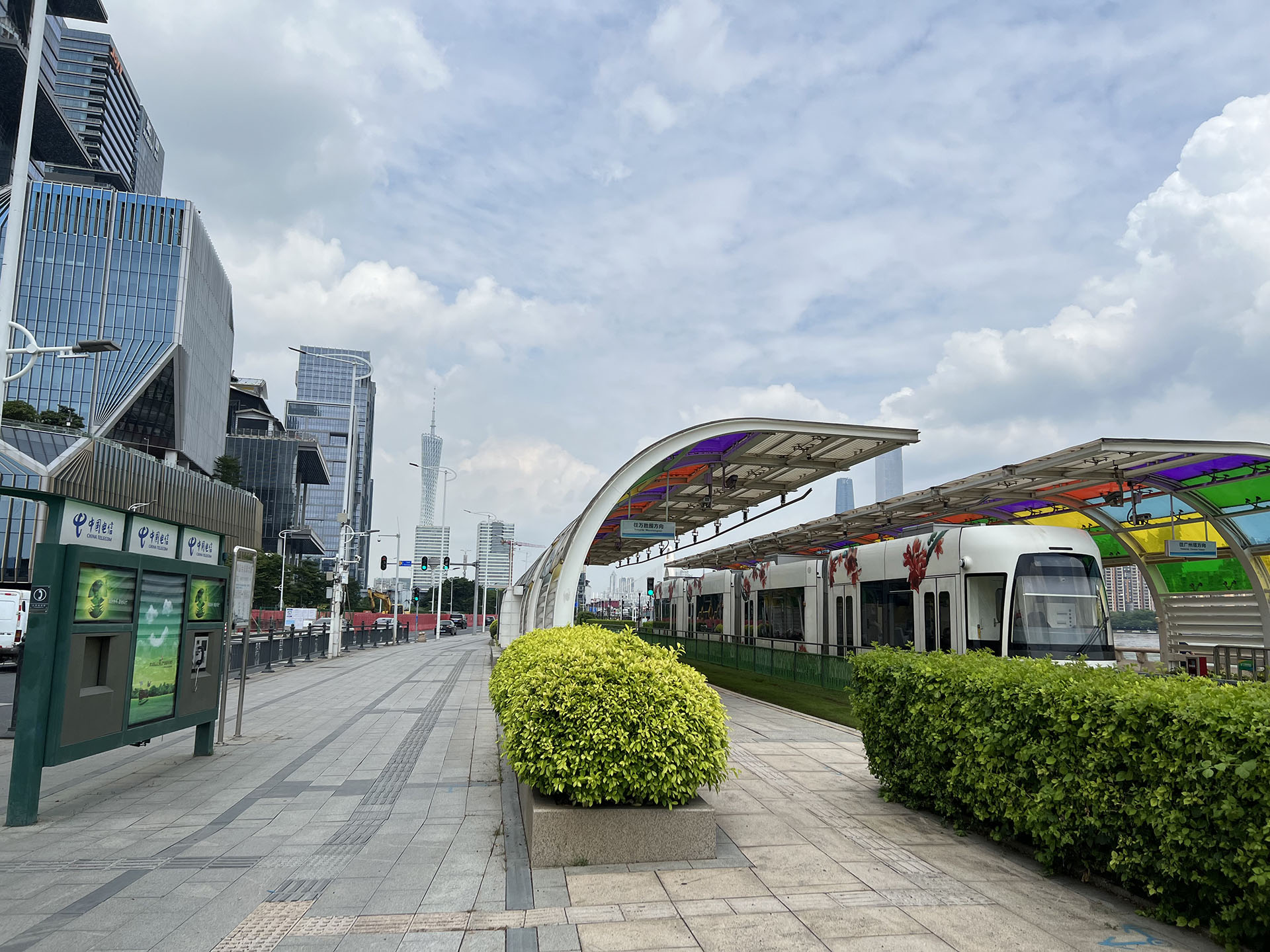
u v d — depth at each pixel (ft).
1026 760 18.48
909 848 20.18
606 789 19.07
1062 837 17.17
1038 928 15.03
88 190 327.06
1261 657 54.29
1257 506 52.37
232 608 37.24
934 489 55.01
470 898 16.65
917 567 55.36
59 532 25.12
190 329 344.49
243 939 14.62
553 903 16.30
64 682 23.24
